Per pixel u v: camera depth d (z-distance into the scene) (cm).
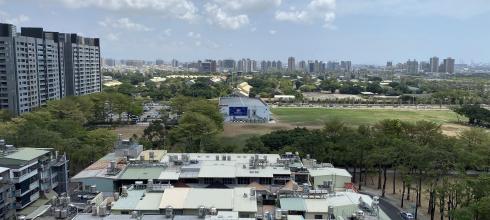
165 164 13250
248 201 9988
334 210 9844
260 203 10812
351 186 12875
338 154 17762
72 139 17950
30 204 13000
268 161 13762
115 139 19275
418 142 19800
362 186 17500
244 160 13962
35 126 19075
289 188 11450
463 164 15838
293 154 15612
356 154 17450
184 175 12144
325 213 9750
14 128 19500
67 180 14938
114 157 14562
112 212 9475
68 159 16388
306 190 10825
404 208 15050
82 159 16438
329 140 19675
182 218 9006
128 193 10538
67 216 9194
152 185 10756
